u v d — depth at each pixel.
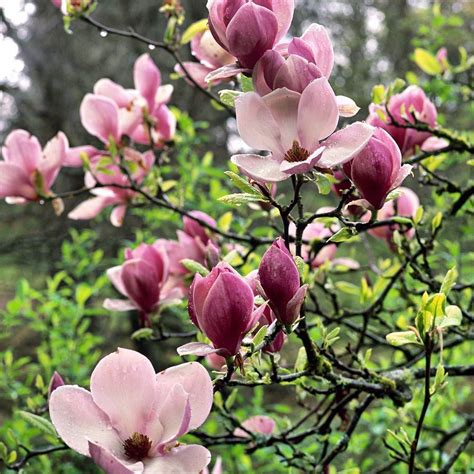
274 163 0.67
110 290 2.29
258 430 1.25
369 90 4.63
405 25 4.66
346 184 0.98
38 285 3.75
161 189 1.42
